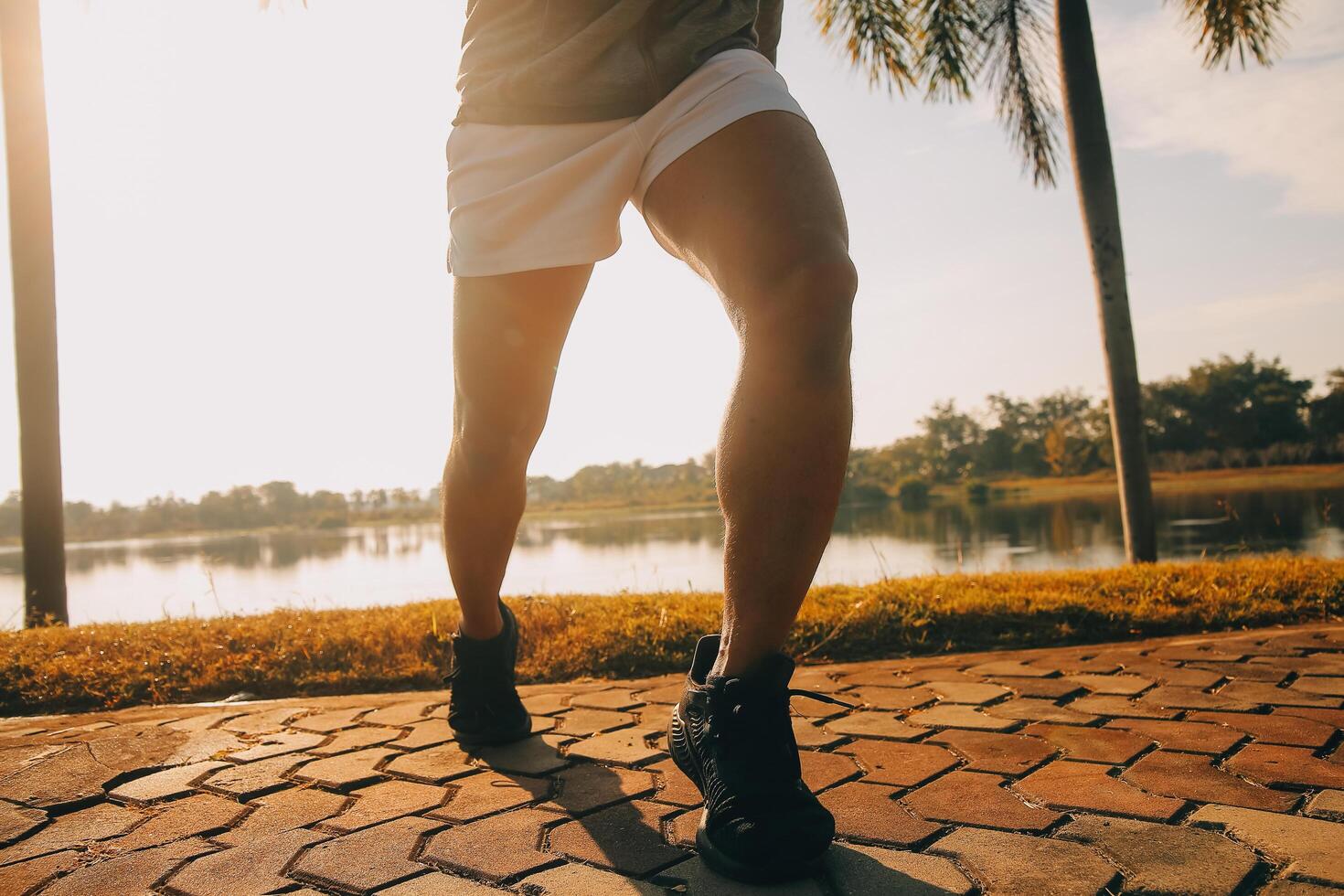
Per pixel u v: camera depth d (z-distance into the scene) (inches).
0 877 48.0
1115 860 44.5
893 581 162.9
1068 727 69.8
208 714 86.0
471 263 58.3
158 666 112.3
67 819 57.2
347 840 51.6
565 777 63.0
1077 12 256.4
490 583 69.3
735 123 48.5
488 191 56.7
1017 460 3353.8
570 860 48.2
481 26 58.8
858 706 80.3
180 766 68.0
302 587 553.0
